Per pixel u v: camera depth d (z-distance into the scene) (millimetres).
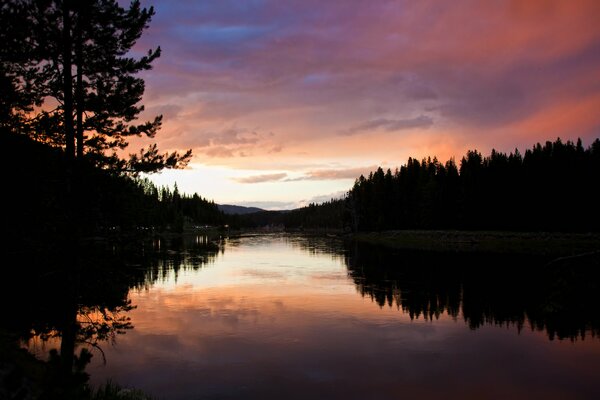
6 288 10547
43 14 10695
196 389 13336
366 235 106438
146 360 15883
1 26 10031
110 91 12078
